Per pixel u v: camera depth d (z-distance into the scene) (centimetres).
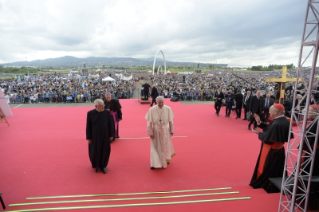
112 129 465
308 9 224
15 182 419
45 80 4484
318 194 305
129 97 2473
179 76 6638
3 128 867
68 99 1903
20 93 1989
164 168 490
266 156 379
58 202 330
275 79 996
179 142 685
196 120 1045
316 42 209
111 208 305
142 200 339
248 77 6950
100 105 441
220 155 576
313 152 245
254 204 310
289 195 306
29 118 1056
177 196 350
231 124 968
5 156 558
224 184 423
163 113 469
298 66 244
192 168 492
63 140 695
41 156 559
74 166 498
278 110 353
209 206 306
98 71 7869
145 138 725
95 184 413
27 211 301
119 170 478
